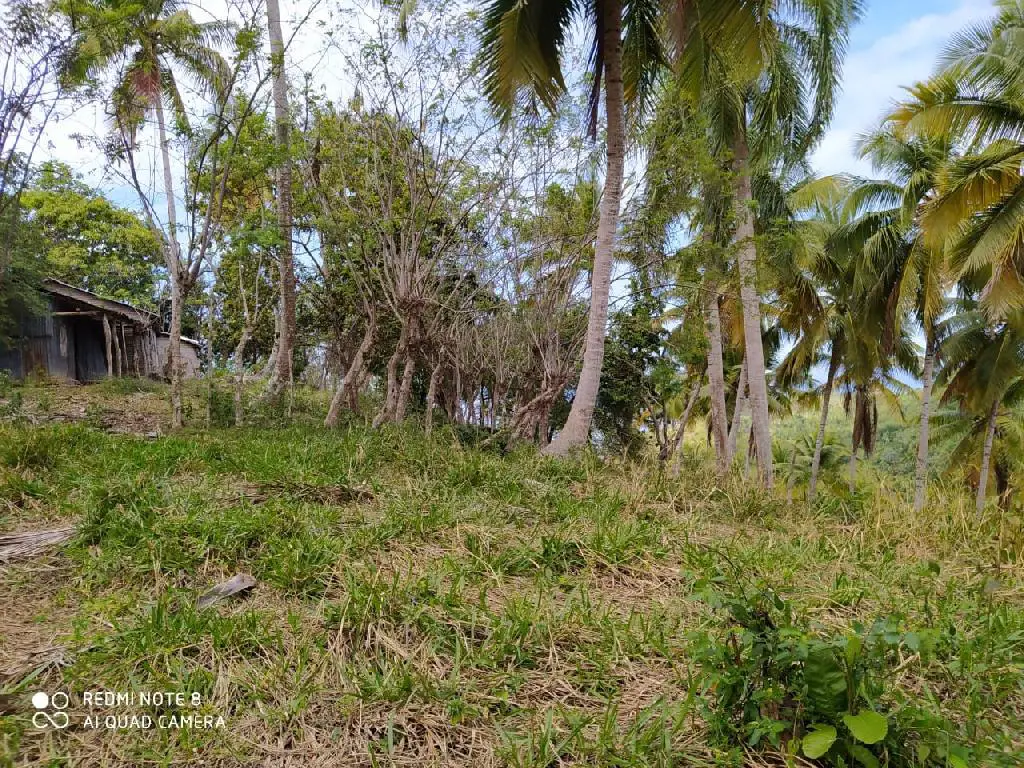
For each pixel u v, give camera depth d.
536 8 8.81
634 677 2.92
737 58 9.01
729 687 2.46
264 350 23.14
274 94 10.81
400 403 10.70
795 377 25.39
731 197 12.55
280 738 2.36
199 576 3.67
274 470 5.88
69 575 3.67
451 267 11.56
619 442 18.86
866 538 5.80
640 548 4.57
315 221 10.35
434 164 10.16
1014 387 20.27
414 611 3.20
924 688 2.76
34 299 15.98
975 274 15.29
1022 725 2.62
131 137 10.23
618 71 9.09
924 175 14.85
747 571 4.31
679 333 14.53
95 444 7.14
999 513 6.42
